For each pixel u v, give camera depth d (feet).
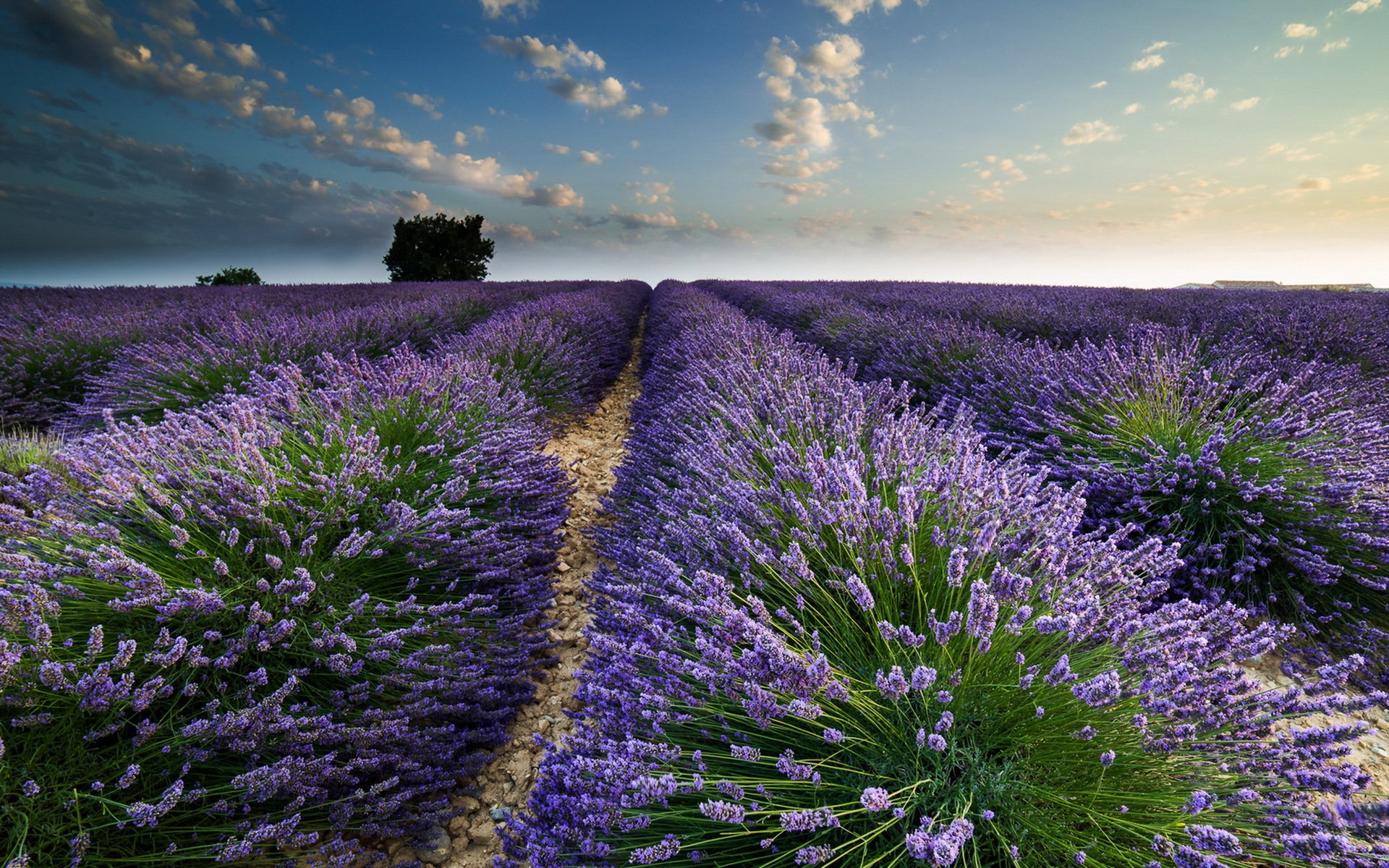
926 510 7.11
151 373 17.57
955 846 3.42
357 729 5.45
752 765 5.15
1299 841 3.84
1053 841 4.17
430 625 6.93
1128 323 23.06
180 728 5.19
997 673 5.12
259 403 9.72
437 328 28.27
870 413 11.19
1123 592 5.99
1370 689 7.50
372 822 5.52
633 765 4.58
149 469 7.22
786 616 5.75
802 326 32.89
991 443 12.36
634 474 12.50
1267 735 4.74
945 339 19.36
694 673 4.81
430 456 9.84
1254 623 8.73
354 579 7.14
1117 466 10.84
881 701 5.22
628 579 8.61
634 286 100.27
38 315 27.07
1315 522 9.06
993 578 5.02
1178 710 4.68
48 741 4.60
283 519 7.22
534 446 12.41
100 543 6.24
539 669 8.17
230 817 5.09
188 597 5.41
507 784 6.52
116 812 4.65
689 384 15.42
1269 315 23.59
